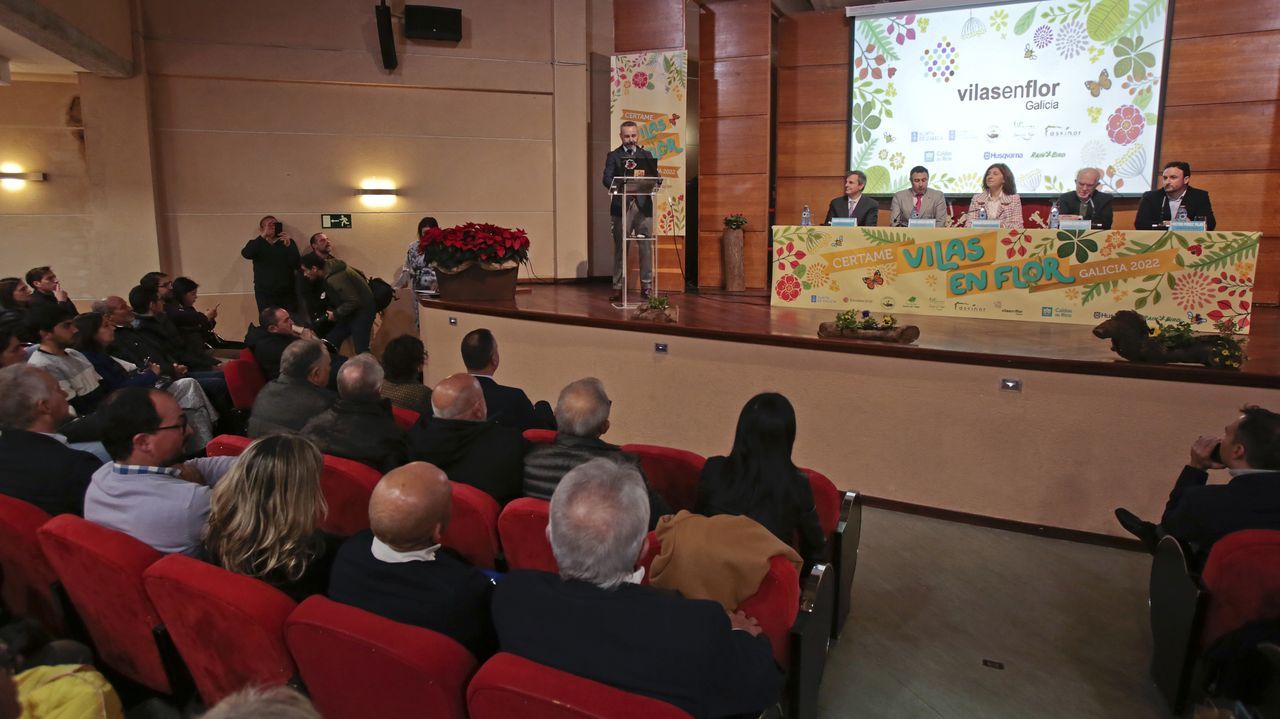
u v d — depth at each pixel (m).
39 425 2.44
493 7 8.00
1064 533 3.84
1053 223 5.18
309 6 7.55
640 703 1.30
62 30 5.40
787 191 8.25
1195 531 2.36
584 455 2.38
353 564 1.73
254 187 7.63
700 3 7.54
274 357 4.53
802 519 2.34
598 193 8.65
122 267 7.22
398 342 3.65
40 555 2.13
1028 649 2.79
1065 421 3.79
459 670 1.48
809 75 8.02
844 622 2.93
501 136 8.21
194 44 7.29
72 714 1.42
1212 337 3.62
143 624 1.95
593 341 5.14
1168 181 5.66
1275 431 2.31
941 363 4.00
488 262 6.16
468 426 2.55
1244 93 6.66
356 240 7.97
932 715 2.41
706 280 7.82
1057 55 7.10
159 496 2.05
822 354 4.31
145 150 7.13
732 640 1.55
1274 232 6.72
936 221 5.88
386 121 7.91
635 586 1.56
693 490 2.87
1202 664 2.25
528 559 2.20
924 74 7.52
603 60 8.48
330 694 1.61
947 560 3.54
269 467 1.86
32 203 7.28
